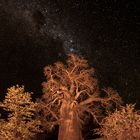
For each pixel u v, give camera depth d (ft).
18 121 58.44
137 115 50.90
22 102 58.85
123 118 50.83
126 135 50.26
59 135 76.89
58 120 77.87
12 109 58.95
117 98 79.56
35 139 78.84
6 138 57.16
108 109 79.20
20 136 58.39
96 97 79.51
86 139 81.61
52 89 79.20
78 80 79.92
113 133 51.90
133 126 50.26
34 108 59.93
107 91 79.87
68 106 77.82
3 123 59.88
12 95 58.75
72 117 76.95
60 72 81.00
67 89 78.89
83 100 81.15
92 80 80.64
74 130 76.38
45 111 78.79
